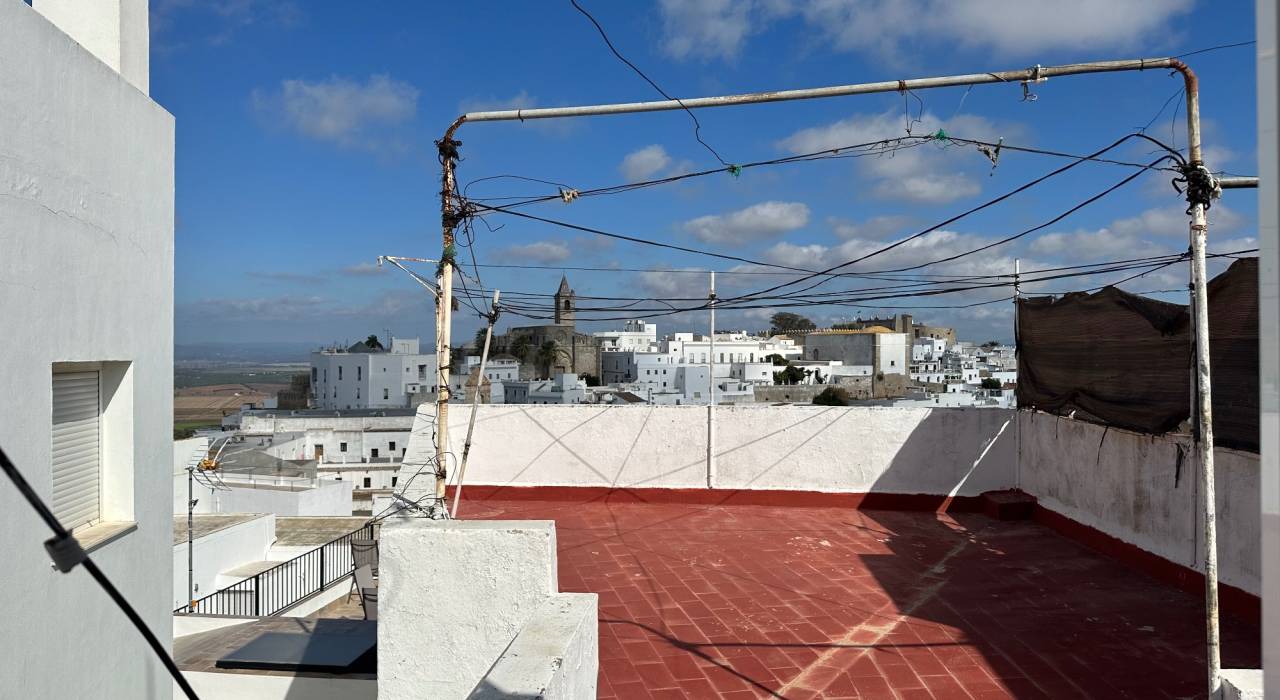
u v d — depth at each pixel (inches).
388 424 2214.6
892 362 3929.6
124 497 192.1
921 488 378.0
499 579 132.2
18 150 148.6
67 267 165.3
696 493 393.7
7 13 144.6
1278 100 60.4
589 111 276.7
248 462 1360.7
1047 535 329.1
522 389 2871.6
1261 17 61.6
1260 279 64.1
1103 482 301.7
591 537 333.4
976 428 376.2
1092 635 220.5
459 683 133.7
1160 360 254.5
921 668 201.3
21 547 151.0
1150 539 273.1
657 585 269.0
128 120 189.3
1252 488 223.6
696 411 397.1
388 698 135.9
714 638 221.8
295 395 3909.9
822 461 387.5
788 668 202.1
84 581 172.4
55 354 161.2
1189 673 196.7
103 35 202.8
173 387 214.4
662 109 270.8
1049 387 339.9
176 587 685.3
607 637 223.1
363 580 282.5
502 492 403.5
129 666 191.0
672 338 4478.3
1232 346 219.6
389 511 307.6
